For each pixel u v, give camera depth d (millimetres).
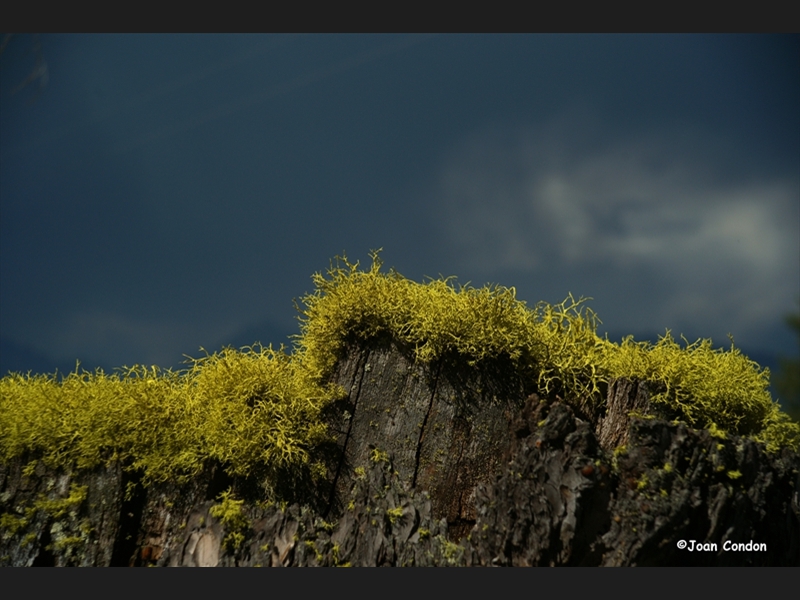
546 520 1750
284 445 2059
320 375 2279
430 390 2170
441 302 2223
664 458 1803
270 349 2412
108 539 1929
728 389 2111
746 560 1790
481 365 2191
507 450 1976
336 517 2033
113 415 2070
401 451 2100
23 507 2014
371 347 2277
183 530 1952
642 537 1709
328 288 2357
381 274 2369
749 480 1829
